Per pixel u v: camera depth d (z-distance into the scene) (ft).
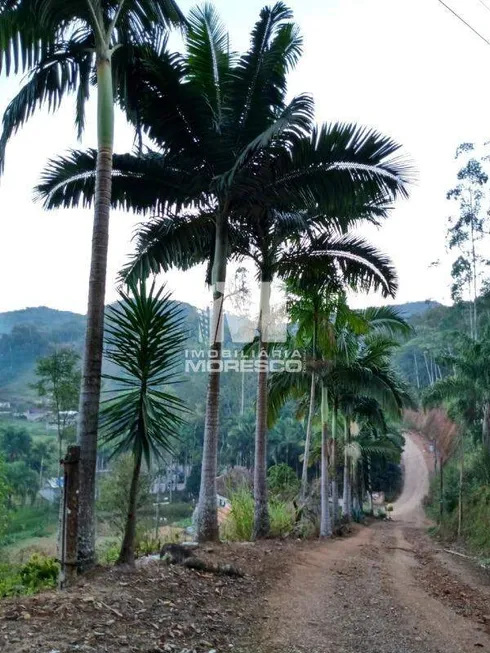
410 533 93.56
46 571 23.20
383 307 58.29
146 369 18.58
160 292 19.02
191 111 29.91
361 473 125.70
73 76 26.48
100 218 21.84
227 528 40.32
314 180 31.14
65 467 17.61
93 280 20.99
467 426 84.94
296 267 39.04
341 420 84.02
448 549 63.26
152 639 13.35
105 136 22.74
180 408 19.35
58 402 69.82
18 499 118.42
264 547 32.17
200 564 21.90
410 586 26.94
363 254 38.68
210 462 31.27
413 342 207.10
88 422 19.60
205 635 14.51
